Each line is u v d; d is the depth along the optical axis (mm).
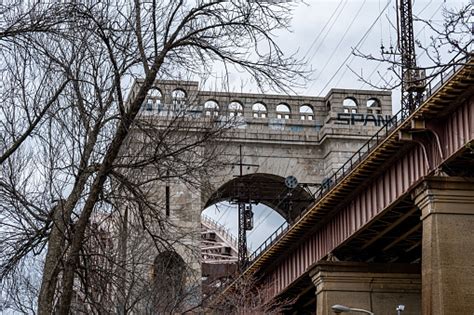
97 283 36188
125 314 41062
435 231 69062
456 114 68625
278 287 108688
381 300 91500
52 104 37156
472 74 63188
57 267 32281
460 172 70812
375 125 140750
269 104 141625
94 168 34000
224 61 33750
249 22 33594
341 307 73000
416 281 91875
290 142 139875
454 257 68938
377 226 83438
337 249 91438
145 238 49500
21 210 37969
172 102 49125
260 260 107688
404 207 77875
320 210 90375
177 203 112625
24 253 35062
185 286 60219
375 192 81688
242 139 138250
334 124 139750
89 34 34438
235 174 135750
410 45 76938
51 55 36188
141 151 36969
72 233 33906
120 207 39719
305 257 100188
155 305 52281
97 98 35906
